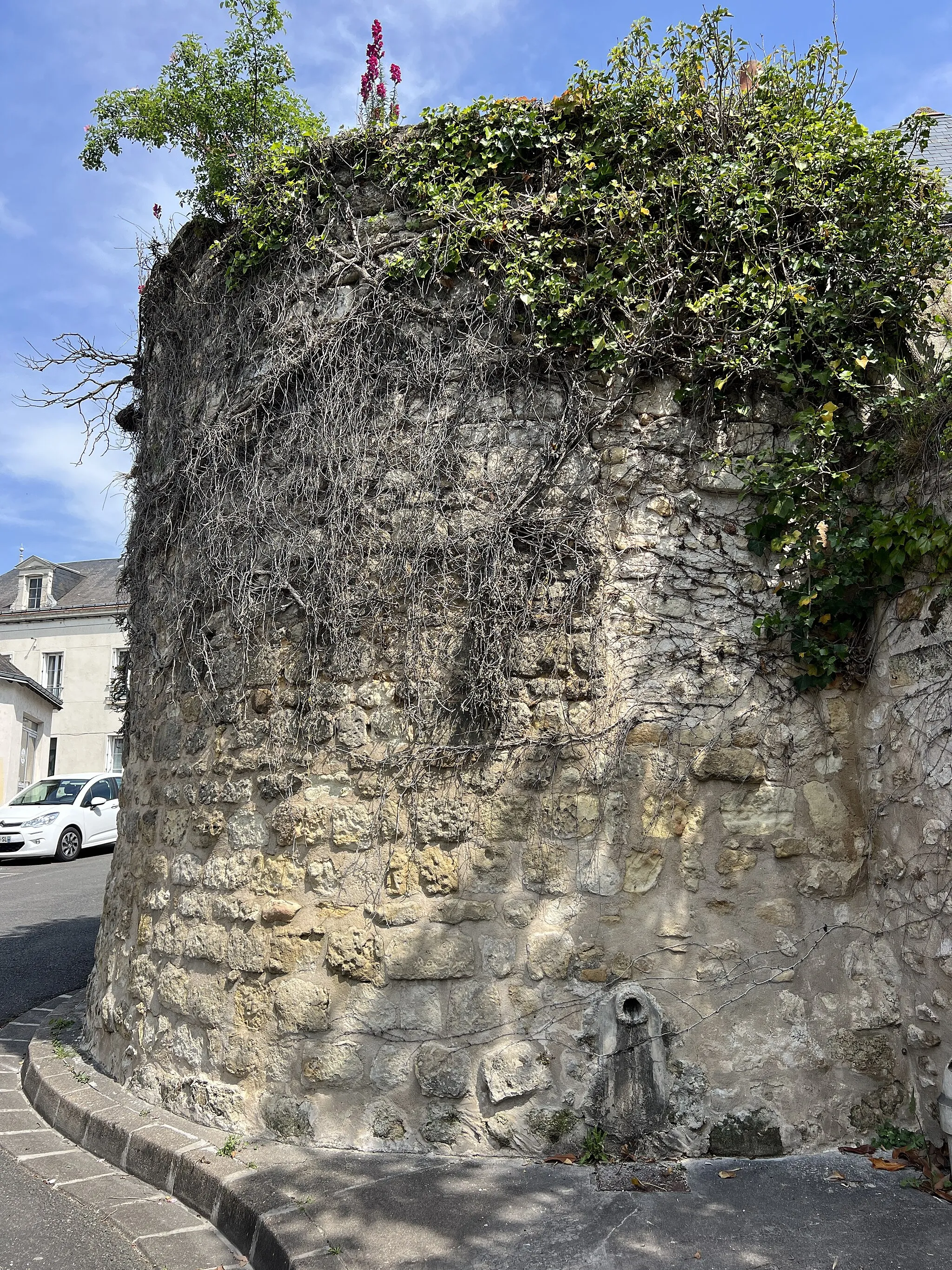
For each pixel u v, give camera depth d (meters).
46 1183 3.91
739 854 4.02
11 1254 3.33
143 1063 4.50
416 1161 3.75
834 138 4.39
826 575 4.15
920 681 3.83
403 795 4.13
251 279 4.91
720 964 3.93
